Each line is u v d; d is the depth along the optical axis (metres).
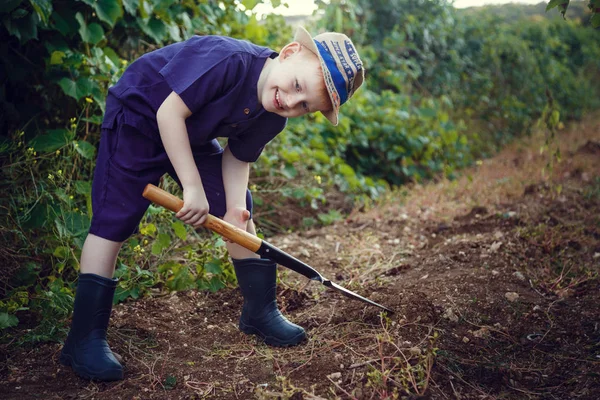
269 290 2.55
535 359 2.44
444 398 2.13
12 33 2.96
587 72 11.18
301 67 2.10
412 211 4.51
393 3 7.58
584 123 8.31
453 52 8.09
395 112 5.88
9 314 2.54
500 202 4.51
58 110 3.49
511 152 6.93
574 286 3.05
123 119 2.21
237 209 2.41
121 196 2.23
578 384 2.26
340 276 3.30
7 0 2.86
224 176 2.43
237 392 2.19
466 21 8.88
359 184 4.90
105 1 3.29
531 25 10.41
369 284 3.12
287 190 4.37
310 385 2.21
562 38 11.06
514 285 3.01
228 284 3.11
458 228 3.99
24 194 3.00
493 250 3.39
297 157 4.45
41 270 2.89
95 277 2.22
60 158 3.19
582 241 3.62
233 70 2.12
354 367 2.29
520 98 8.76
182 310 2.84
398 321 2.58
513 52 8.98
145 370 2.33
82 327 2.25
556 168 5.39
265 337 2.55
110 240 2.23
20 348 2.45
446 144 6.24
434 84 7.86
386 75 6.96
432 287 2.94
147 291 2.95
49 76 3.20
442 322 2.63
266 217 4.24
